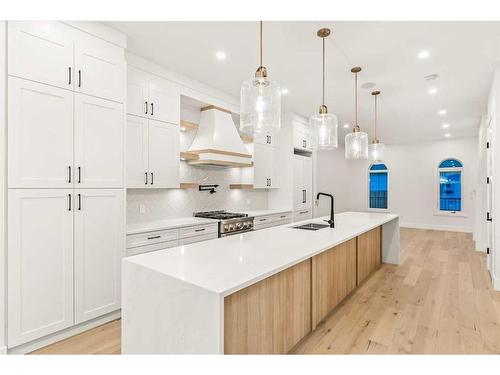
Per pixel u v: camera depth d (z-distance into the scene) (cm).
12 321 201
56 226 224
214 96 424
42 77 216
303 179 592
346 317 263
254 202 554
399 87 409
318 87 411
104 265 256
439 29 258
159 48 302
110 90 262
